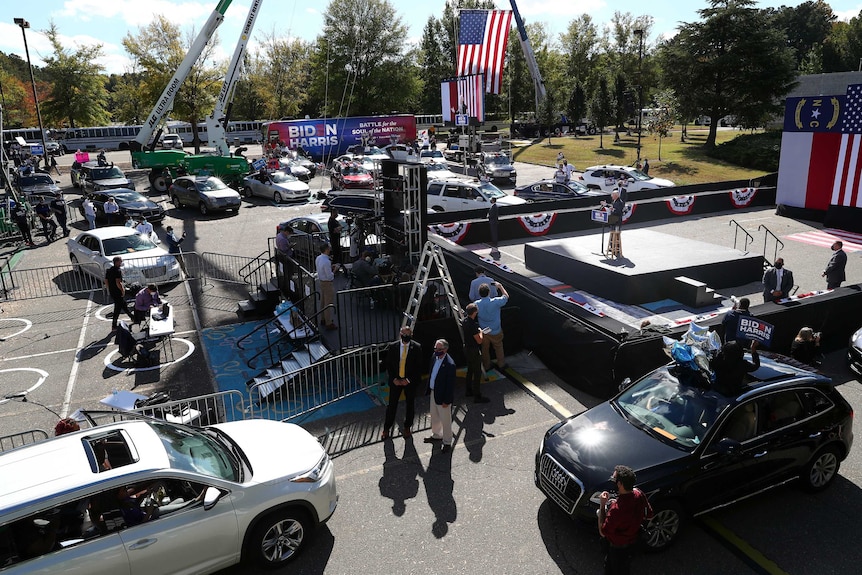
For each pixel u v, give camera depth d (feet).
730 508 22.30
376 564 19.58
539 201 82.53
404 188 41.42
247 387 33.76
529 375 34.50
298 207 97.40
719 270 49.88
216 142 130.52
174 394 33.42
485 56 108.37
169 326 38.37
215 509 17.92
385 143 170.50
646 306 46.11
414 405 29.19
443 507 22.53
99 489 16.46
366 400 32.04
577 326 32.50
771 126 184.34
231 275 58.44
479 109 108.68
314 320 38.55
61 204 78.54
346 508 22.58
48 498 15.84
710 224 78.23
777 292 38.93
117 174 106.73
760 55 140.36
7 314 47.96
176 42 181.68
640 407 22.82
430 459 25.96
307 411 30.19
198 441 20.30
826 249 63.46
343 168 108.99
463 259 48.83
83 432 19.16
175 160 118.52
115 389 34.24
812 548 19.99
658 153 152.15
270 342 40.75
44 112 216.33
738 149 136.98
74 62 213.05
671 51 153.79
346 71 223.71
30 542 15.56
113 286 42.73
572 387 32.94
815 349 31.40
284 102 241.76
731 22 143.95
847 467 24.85
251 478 19.07
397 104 232.53
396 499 23.11
